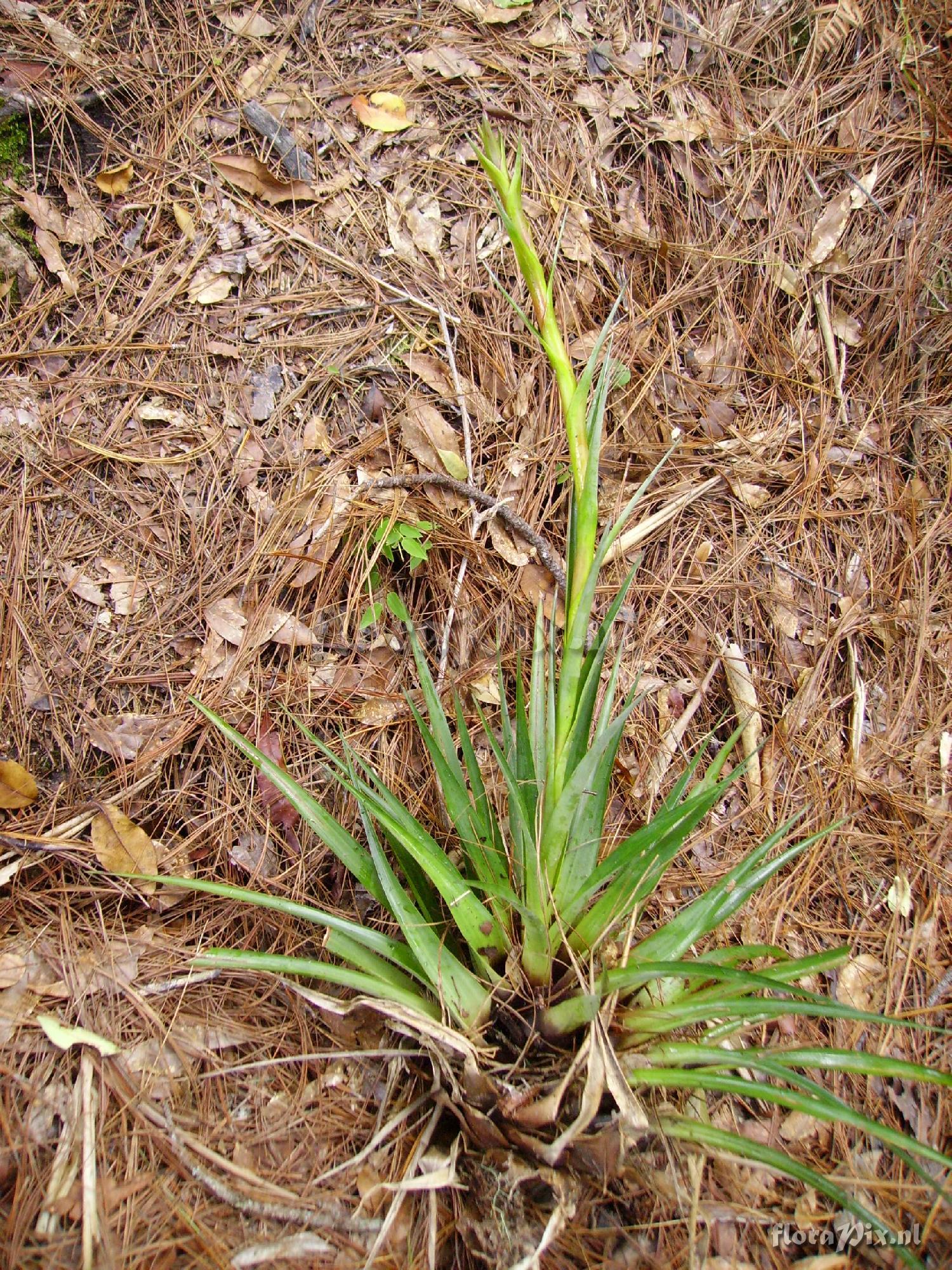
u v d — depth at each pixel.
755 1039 0.74
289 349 0.87
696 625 0.87
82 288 0.85
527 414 0.89
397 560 0.85
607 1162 0.63
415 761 0.79
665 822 0.60
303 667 0.80
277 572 0.81
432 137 0.94
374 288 0.89
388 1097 0.68
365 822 0.66
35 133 0.86
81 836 0.74
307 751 0.78
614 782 0.81
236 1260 0.62
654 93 0.98
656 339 0.93
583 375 0.57
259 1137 0.67
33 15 0.88
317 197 0.90
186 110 0.90
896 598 0.89
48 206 0.85
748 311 0.95
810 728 0.85
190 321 0.86
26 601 0.78
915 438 0.93
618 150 0.96
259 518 0.82
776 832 0.68
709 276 0.95
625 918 0.72
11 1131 0.64
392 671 0.82
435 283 0.90
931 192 0.98
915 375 0.95
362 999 0.64
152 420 0.84
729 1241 0.67
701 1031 0.71
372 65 0.94
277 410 0.85
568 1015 0.63
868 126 0.99
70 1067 0.67
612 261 0.94
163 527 0.82
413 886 0.71
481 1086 0.63
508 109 0.95
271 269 0.89
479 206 0.92
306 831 0.76
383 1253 0.64
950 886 0.80
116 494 0.82
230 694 0.78
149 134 0.89
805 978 0.76
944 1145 0.71
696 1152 0.66
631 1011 0.65
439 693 0.81
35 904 0.72
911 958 0.77
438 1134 0.68
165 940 0.72
